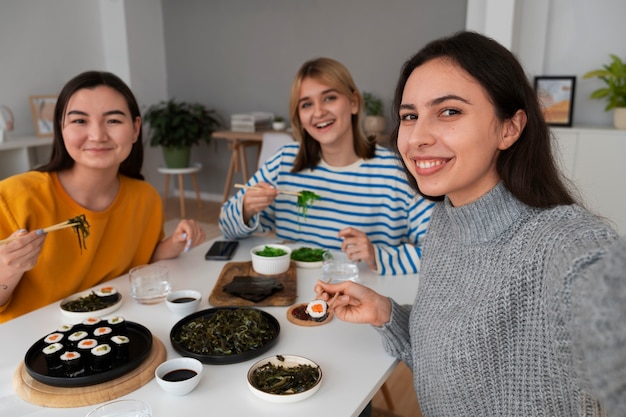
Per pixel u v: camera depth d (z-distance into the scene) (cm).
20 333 117
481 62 84
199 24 579
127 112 151
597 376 47
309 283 151
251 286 141
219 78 583
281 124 525
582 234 73
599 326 47
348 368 102
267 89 557
